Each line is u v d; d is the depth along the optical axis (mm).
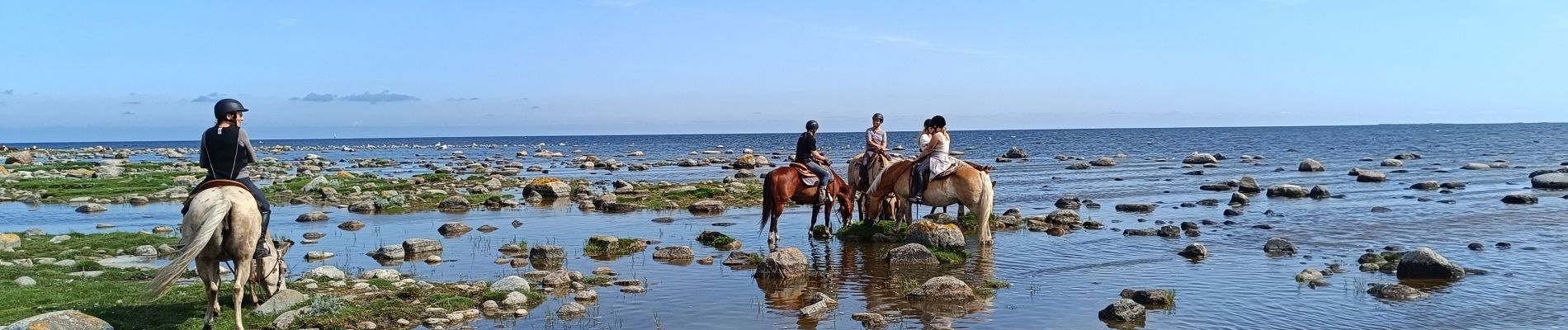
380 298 12008
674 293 13094
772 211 18422
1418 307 11945
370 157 91562
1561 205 25359
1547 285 13312
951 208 26719
